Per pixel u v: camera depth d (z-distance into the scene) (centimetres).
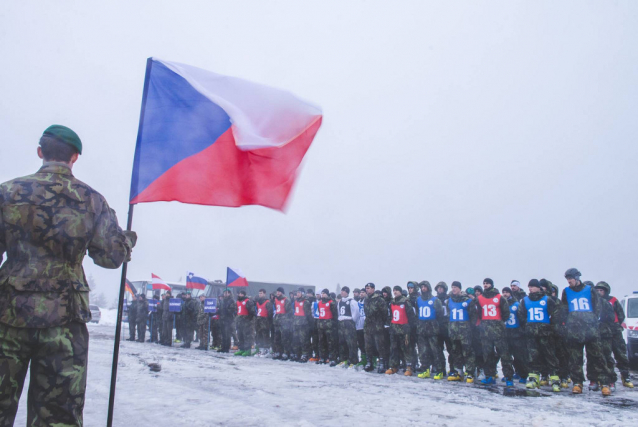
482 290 855
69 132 227
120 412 475
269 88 356
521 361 869
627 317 1173
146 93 343
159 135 336
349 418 489
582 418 538
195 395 591
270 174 339
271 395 617
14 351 195
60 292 204
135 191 326
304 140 347
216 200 331
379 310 982
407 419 495
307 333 1179
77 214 213
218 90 353
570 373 767
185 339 1501
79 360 208
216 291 2303
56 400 199
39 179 212
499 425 481
